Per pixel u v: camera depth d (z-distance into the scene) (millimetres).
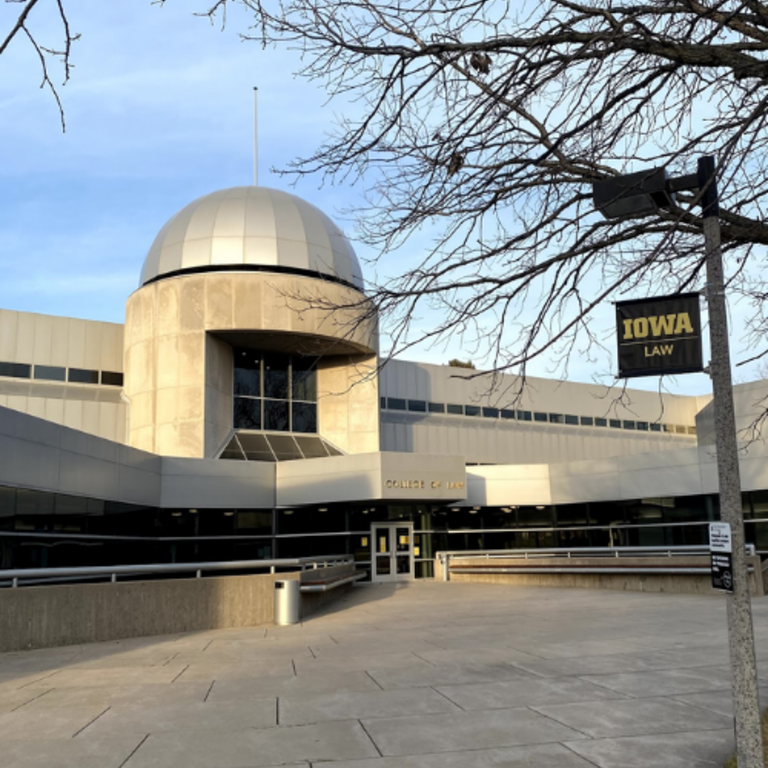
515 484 34906
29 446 18125
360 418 31844
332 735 7168
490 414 42094
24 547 17859
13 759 6555
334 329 29016
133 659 11539
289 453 30359
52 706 8461
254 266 29828
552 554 31781
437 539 32750
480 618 16859
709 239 5891
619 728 7336
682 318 6188
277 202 31516
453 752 6625
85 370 30984
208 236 30172
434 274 6777
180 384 28422
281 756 6559
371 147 6336
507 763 6316
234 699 8680
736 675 5461
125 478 23891
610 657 11258
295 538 29250
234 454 29109
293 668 10617
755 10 5762
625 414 47781
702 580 21734
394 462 27859
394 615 17812
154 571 14453
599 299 6371
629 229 6539
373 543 30250
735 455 5598
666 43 5566
